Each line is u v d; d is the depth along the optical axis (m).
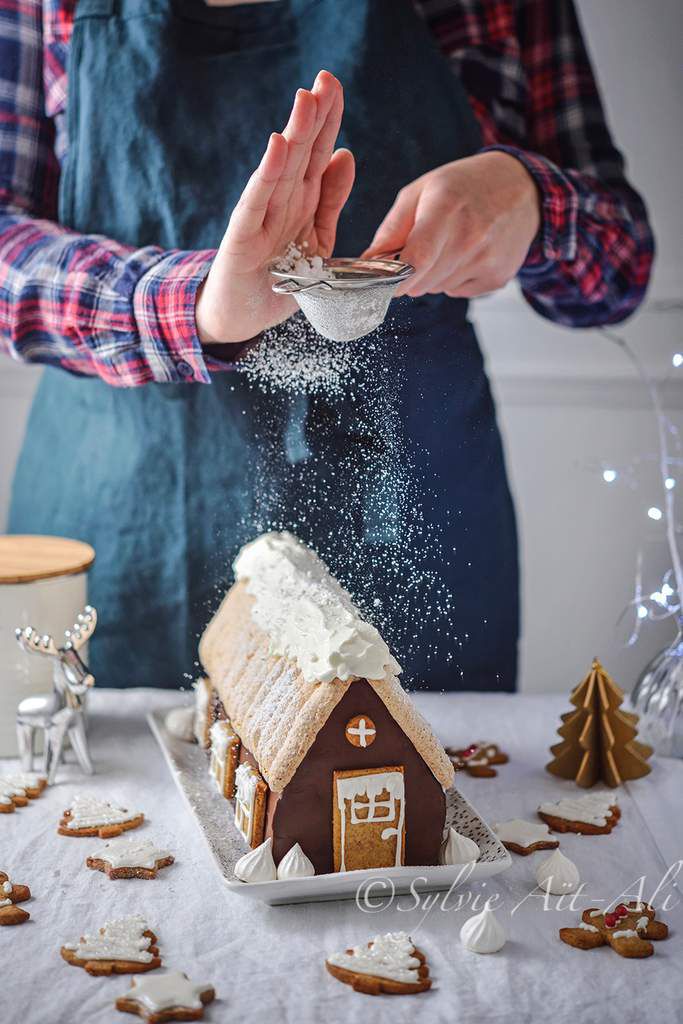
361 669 0.88
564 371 1.67
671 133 1.61
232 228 0.88
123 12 1.14
